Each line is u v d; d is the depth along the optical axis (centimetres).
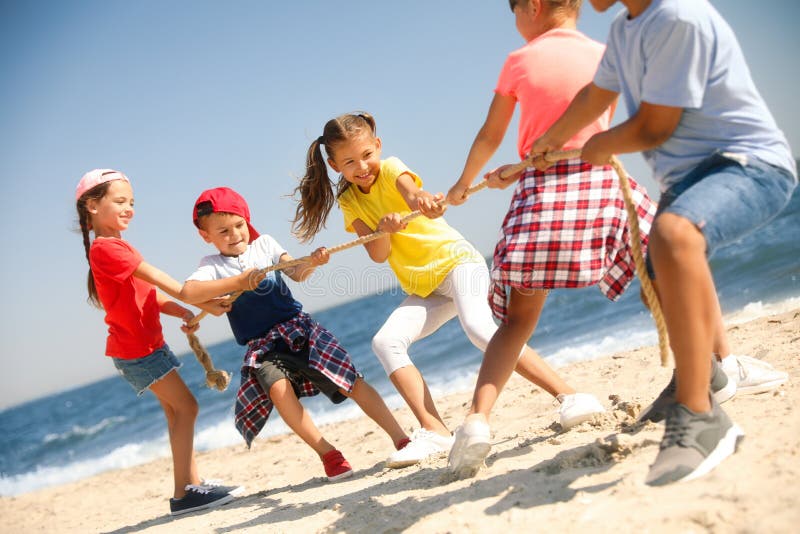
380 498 279
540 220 268
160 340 399
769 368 298
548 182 270
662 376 412
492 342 281
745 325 491
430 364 1251
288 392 374
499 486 246
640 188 290
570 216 267
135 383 394
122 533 373
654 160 232
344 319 3709
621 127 223
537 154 264
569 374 509
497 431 395
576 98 253
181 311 414
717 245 209
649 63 213
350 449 503
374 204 386
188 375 3167
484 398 271
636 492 205
